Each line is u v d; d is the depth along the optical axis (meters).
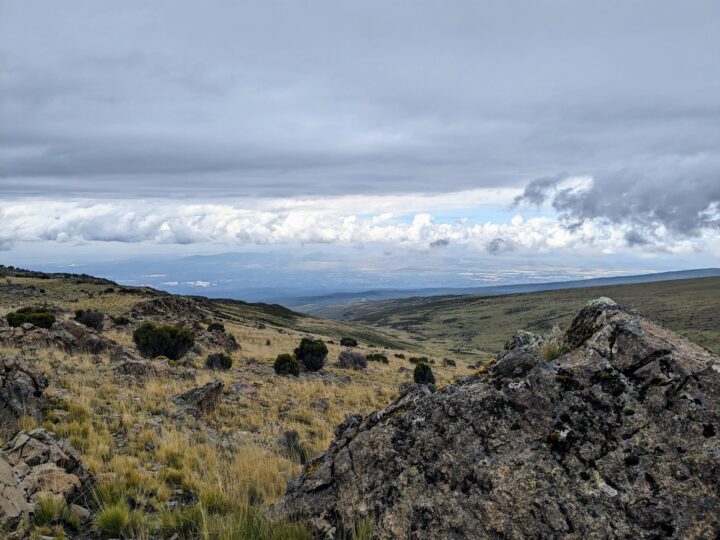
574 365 5.93
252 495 8.84
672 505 4.46
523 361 6.32
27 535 5.76
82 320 42.00
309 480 6.89
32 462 7.59
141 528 6.49
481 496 5.28
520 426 5.68
